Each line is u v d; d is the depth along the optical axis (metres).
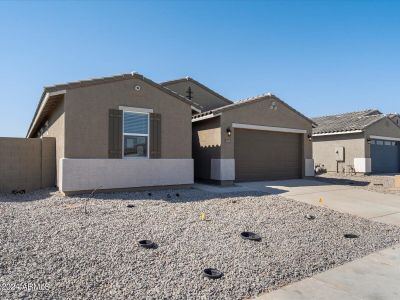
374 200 11.60
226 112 14.38
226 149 14.27
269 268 5.08
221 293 4.23
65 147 10.09
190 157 12.77
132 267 4.79
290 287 4.56
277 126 16.28
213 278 4.61
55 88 9.90
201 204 9.16
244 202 9.71
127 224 6.75
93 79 10.54
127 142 11.35
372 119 23.16
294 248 6.04
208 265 5.04
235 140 15.11
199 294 4.16
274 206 9.31
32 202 8.97
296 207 9.42
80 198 9.58
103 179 10.70
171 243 5.84
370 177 20.16
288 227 7.31
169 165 12.19
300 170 17.52
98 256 5.07
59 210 7.80
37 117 14.35
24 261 4.77
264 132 16.17
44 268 4.59
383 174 22.50
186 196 10.62
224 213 8.18
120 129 11.14
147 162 11.65
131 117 11.48
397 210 10.03
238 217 7.84
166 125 12.19
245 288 4.40
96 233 6.09
